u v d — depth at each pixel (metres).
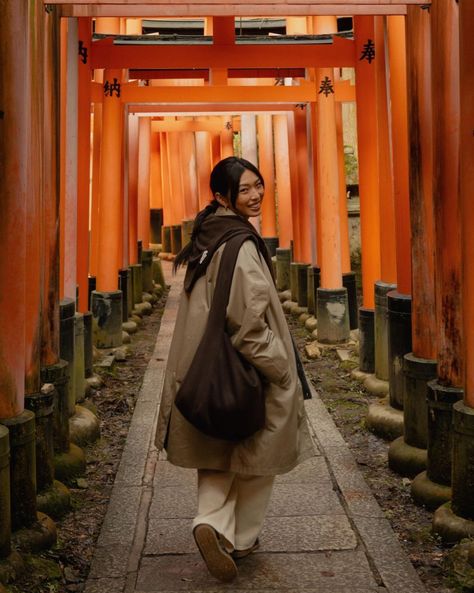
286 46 7.94
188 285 3.40
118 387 7.41
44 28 4.29
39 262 4.12
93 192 10.71
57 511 4.20
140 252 13.39
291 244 14.26
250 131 14.64
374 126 7.65
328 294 9.05
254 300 3.15
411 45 4.60
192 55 7.96
